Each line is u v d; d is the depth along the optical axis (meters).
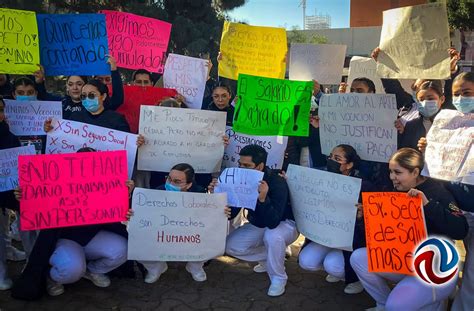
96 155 3.75
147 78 5.53
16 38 4.48
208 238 3.99
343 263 3.93
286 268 4.63
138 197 3.85
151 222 3.89
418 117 4.22
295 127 4.48
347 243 3.76
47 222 3.68
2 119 4.03
